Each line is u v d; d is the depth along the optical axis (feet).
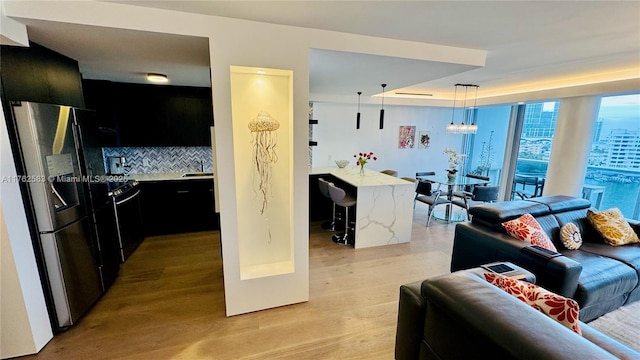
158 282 9.84
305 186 8.18
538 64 11.16
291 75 7.59
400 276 10.54
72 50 7.83
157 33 6.47
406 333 5.63
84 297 7.98
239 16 6.70
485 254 8.95
